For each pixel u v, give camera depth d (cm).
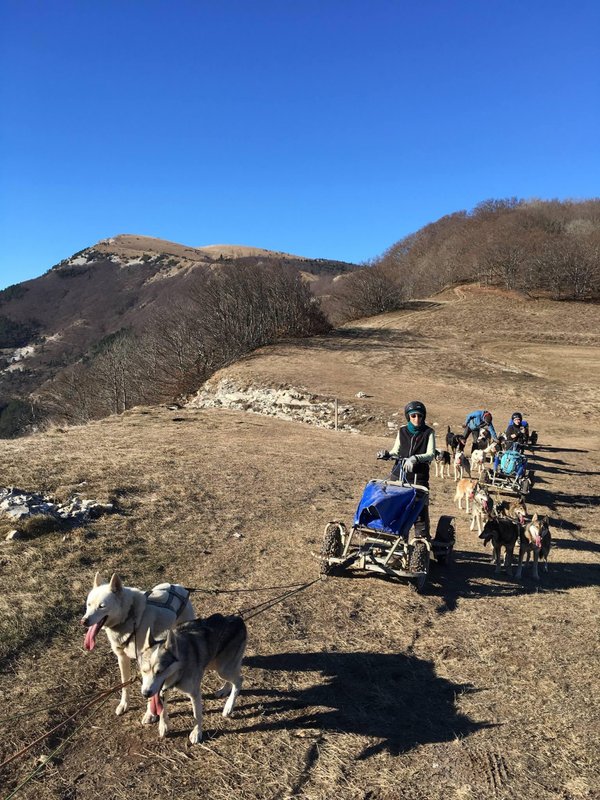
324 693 526
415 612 705
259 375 3694
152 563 800
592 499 1441
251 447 1734
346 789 412
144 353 5341
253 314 5444
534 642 638
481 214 13188
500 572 879
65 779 411
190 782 412
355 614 691
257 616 668
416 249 13162
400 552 766
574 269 7812
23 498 976
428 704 517
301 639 623
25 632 593
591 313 6656
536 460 1955
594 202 12231
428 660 594
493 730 481
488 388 3522
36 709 479
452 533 885
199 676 443
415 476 813
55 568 752
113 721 475
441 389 3450
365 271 8275
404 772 429
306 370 3872
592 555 994
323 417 2839
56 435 1786
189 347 5197
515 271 8619
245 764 432
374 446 1973
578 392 3475
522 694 536
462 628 668
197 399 3844
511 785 418
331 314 8231
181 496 1123
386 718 494
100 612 465
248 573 797
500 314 6669
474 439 1820
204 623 463
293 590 748
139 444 1642
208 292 5612
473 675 568
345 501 1206
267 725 476
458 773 429
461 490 1290
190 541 897
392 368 4097
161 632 502
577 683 557
